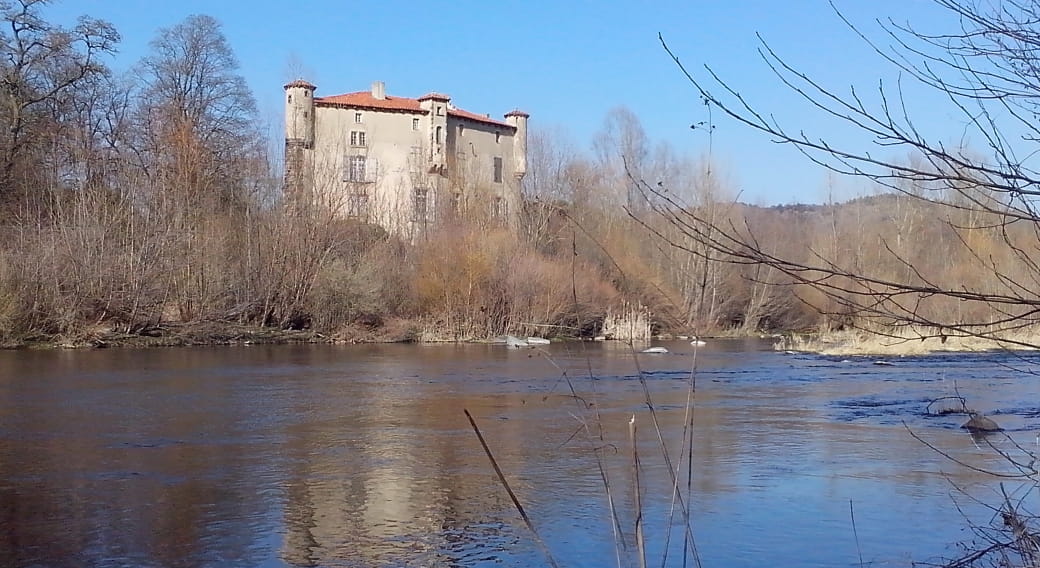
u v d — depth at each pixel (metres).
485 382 23.30
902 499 10.20
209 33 58.06
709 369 27.98
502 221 47.72
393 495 10.48
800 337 39.75
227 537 8.80
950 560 7.14
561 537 8.80
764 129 3.80
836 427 15.66
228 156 55.19
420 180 57.88
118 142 54.06
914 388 22.27
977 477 11.29
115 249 36.72
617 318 37.56
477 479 11.33
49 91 48.56
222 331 38.72
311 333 41.09
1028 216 3.73
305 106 65.62
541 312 40.69
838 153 3.78
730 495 10.46
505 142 77.00
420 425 15.80
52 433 14.77
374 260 43.47
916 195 4.05
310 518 9.47
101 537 8.77
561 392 20.89
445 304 42.69
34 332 34.22
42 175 46.25
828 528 9.05
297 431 15.13
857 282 4.49
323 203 44.66
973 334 4.12
